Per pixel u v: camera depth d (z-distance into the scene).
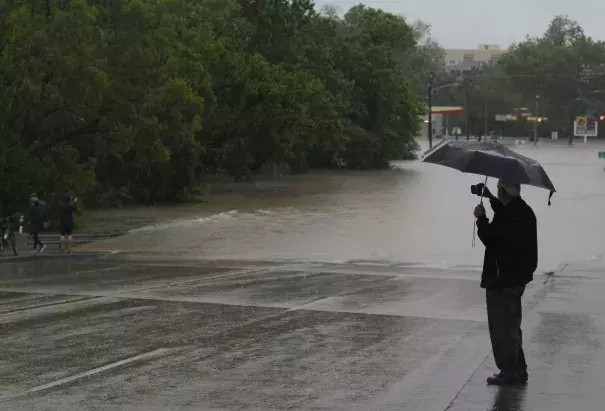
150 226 34.75
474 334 12.35
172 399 8.73
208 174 70.81
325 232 32.34
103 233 32.06
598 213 39.38
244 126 58.16
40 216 26.83
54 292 17.05
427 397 8.81
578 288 17.36
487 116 177.12
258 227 34.34
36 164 31.27
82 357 10.72
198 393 8.98
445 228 33.53
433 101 198.00
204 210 42.31
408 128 89.75
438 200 47.34
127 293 16.80
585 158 99.25
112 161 42.19
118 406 8.47
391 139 87.44
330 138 69.44
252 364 10.34
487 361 10.47
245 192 54.16
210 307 14.89
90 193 42.19
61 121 33.84
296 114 59.28
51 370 10.01
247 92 56.91
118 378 9.62
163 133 43.53
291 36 71.88
